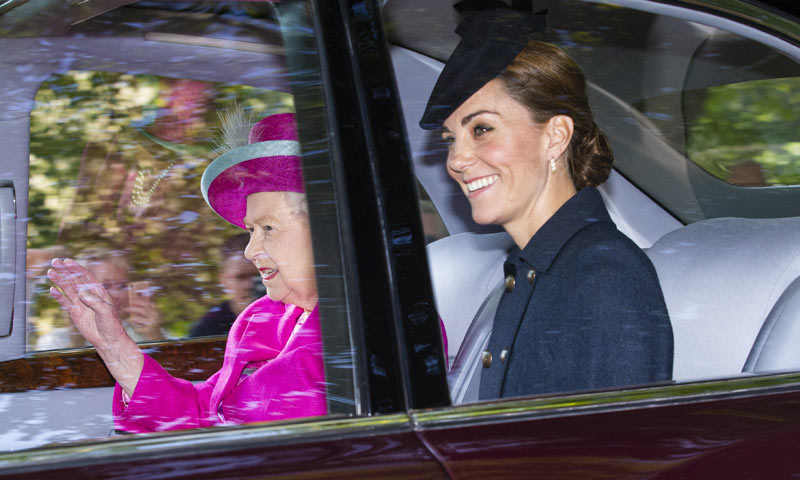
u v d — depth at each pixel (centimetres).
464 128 196
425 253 144
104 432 202
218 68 200
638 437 149
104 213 215
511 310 189
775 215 259
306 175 148
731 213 265
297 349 179
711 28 229
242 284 218
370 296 140
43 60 200
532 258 190
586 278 182
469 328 204
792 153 255
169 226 217
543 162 196
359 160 144
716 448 150
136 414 194
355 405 139
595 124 199
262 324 208
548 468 139
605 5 219
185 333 220
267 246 182
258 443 134
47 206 213
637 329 177
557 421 148
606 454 144
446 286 210
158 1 195
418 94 205
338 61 147
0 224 211
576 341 178
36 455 129
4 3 189
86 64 204
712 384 165
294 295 184
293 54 152
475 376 194
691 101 250
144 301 217
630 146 253
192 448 133
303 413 176
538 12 204
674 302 213
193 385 202
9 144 207
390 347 140
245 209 196
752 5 217
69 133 209
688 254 222
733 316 206
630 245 189
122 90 208
